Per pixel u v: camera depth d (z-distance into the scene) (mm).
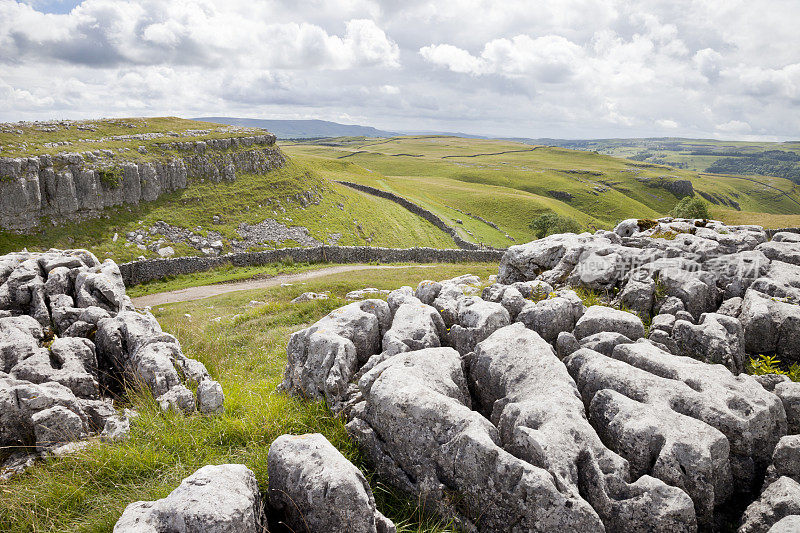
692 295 9062
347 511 4137
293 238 52219
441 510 4824
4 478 5613
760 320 7855
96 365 8461
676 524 4184
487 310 7672
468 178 163250
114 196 45625
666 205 173125
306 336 7816
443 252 45438
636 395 5652
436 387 5742
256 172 59875
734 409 5340
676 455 4664
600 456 4656
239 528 3684
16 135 46594
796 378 7047
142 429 6363
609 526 4363
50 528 4730
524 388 5875
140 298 30484
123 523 3834
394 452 5418
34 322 8945
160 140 53812
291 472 4535
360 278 30312
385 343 7328
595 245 12078
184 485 4020
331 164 106750
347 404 6512
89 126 54312
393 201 77875
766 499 4578
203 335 14992
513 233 90000
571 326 8148
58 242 40281
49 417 6176
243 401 7312
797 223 56875
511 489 4340
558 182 165375
